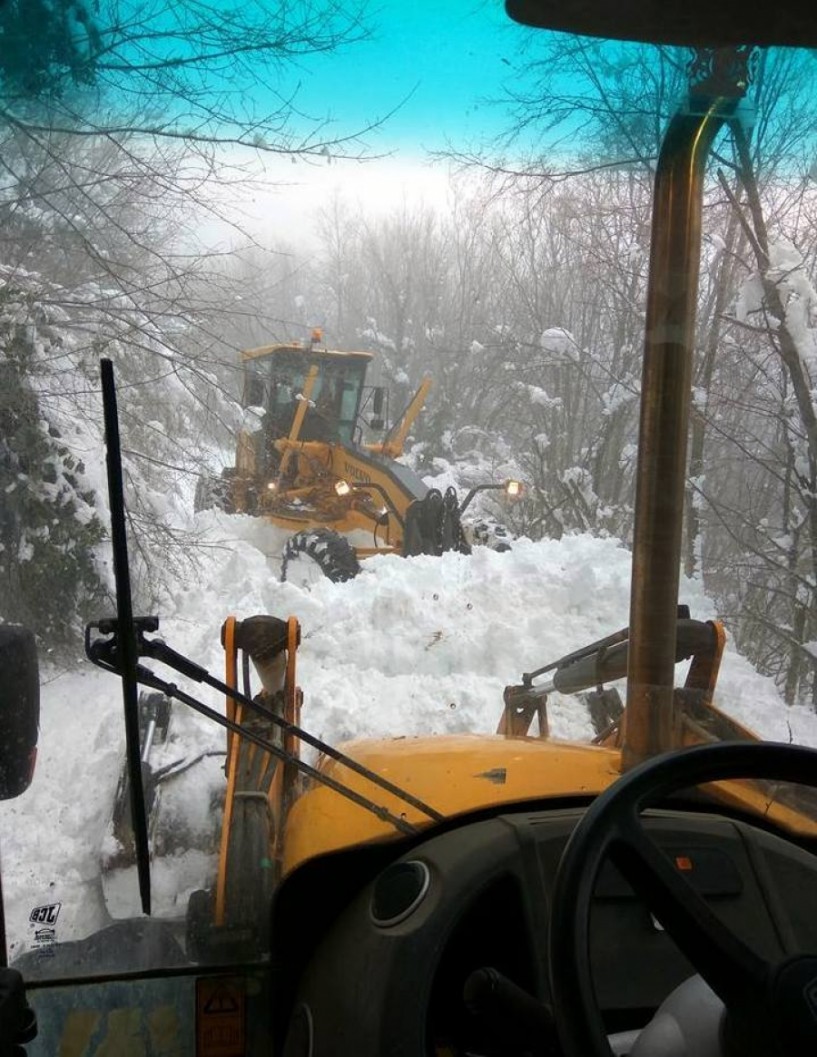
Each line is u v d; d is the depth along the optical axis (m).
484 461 4.98
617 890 1.83
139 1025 1.93
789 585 5.29
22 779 1.78
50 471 6.30
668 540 2.29
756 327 3.75
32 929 2.51
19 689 1.78
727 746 1.50
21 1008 1.47
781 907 1.86
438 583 7.39
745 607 5.77
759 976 1.17
